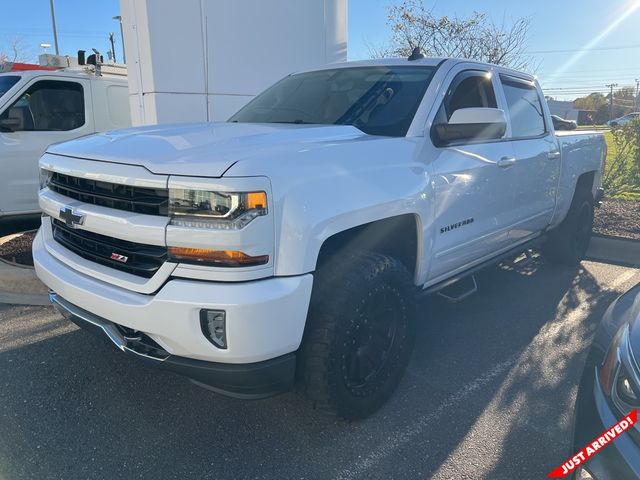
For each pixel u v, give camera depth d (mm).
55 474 2504
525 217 4512
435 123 3391
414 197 3012
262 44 7199
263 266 2281
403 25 9461
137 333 2488
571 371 3570
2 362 3523
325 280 2643
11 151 6078
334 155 2680
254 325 2234
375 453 2707
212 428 2885
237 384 2355
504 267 5906
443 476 2545
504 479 2529
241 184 2201
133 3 6309
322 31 7875
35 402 3080
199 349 2285
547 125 4945
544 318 4484
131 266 2469
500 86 4219
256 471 2561
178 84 6512
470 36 9344
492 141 3959
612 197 9273
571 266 5957
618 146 9164
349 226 2605
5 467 2537
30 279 4746
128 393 3201
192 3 6445
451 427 2928
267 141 2684
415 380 3426
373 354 2912
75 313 2758
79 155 2766
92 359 3590
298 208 2355
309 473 2555
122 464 2588
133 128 3291
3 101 6152
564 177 5141
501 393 3283
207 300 2213
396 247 3219
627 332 2141
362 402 2855
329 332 2559
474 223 3730
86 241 2770
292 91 4070
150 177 2330
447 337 4090
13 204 6176
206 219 2221
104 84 7129
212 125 3320
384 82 3703
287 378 2451
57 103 6680
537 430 2914
